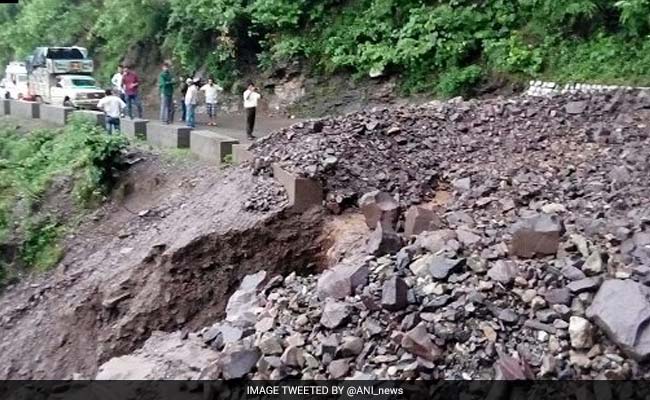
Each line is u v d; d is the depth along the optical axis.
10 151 20.52
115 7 27.83
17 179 17.70
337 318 6.70
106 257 13.44
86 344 11.77
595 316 6.05
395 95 19.95
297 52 22.05
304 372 6.34
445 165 11.88
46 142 19.88
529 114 13.13
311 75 21.97
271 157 12.35
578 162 10.92
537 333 6.18
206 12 23.42
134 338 10.84
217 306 10.71
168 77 20.12
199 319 10.70
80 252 15.01
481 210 9.77
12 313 13.51
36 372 11.80
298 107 21.80
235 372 6.45
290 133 13.36
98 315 11.80
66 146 18.39
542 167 10.97
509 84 18.00
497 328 6.25
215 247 10.90
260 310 7.61
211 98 21.00
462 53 18.95
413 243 8.11
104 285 11.92
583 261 6.91
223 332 7.34
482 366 5.99
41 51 27.66
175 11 24.56
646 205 8.74
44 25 33.50
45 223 16.14
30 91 28.80
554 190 10.01
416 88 19.53
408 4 20.36
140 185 15.60
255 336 6.99
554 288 6.59
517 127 12.80
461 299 6.59
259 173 12.31
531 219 7.91
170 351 7.37
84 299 12.09
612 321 5.89
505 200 9.80
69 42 32.97
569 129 12.27
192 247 10.92
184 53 25.30
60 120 21.56
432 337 6.23
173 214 13.41
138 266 11.66
